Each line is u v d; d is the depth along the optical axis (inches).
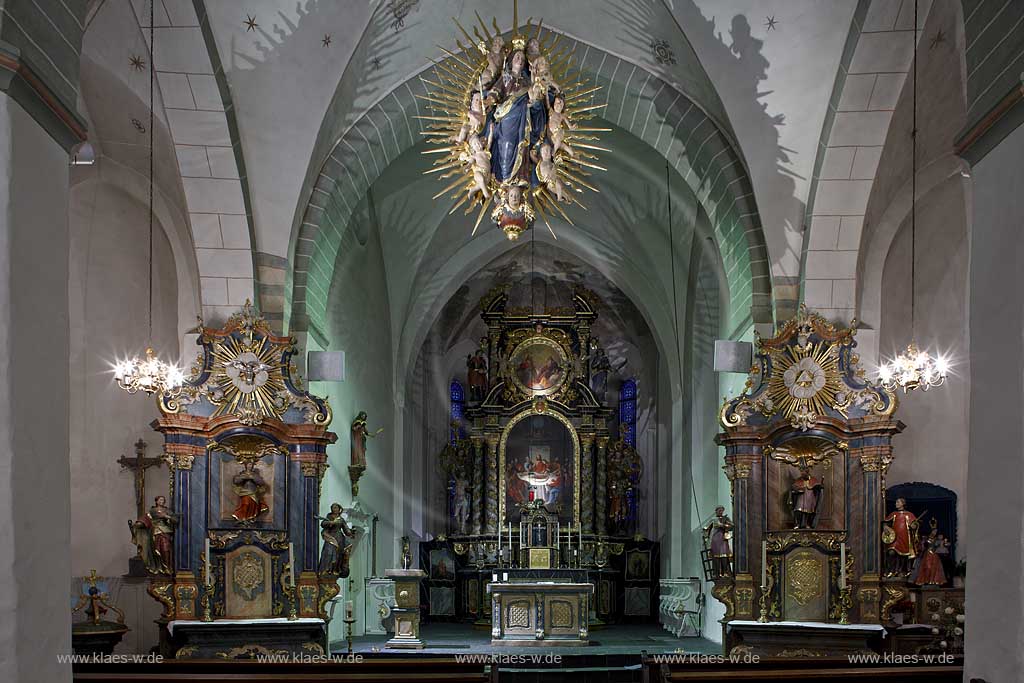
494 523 1078.4
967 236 646.5
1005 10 264.4
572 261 1114.1
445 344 1138.7
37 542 243.3
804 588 619.5
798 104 615.5
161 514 582.6
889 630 590.6
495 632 799.1
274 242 636.7
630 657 739.4
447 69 671.8
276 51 580.1
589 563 1063.6
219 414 604.1
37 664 241.1
